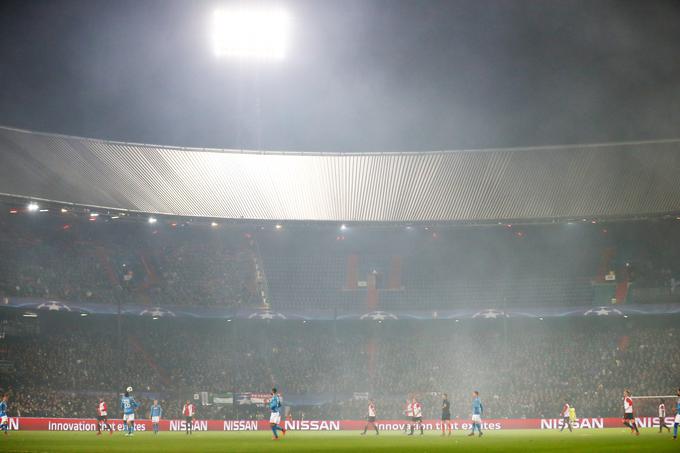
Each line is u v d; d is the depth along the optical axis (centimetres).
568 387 6631
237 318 6888
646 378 6550
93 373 6462
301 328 7644
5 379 6072
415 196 7112
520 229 7919
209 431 6003
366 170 7344
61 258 6969
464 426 6256
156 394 6462
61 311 6650
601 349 7050
